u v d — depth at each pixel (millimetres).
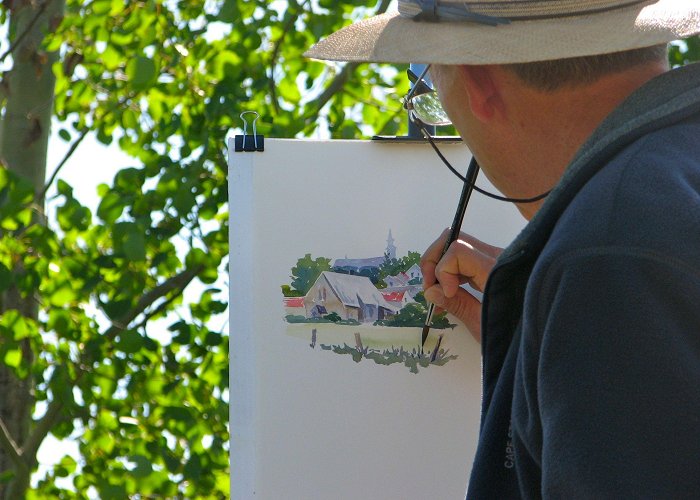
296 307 3158
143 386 7922
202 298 8188
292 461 3096
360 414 3141
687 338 1655
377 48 2285
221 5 8344
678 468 1599
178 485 7848
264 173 3189
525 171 2213
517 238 1975
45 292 7543
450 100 2271
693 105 1942
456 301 3137
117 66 7996
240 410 3113
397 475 3129
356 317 3178
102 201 7188
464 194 3039
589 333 1673
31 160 8188
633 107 1972
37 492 8094
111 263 7703
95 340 7629
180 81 8266
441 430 3158
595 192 1797
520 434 1829
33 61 8180
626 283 1669
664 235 1691
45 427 7887
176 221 7754
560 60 2066
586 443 1619
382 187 3240
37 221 8102
